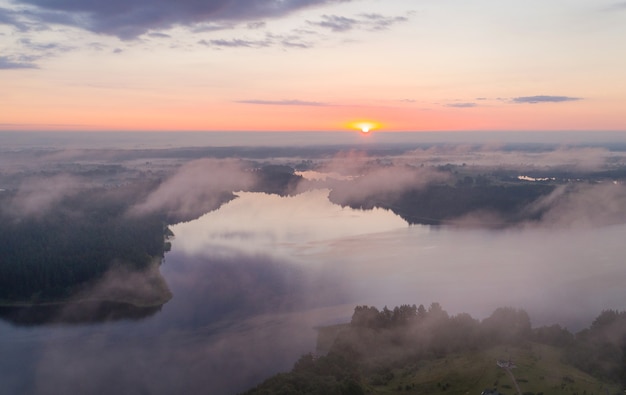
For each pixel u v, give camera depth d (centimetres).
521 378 12306
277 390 11869
